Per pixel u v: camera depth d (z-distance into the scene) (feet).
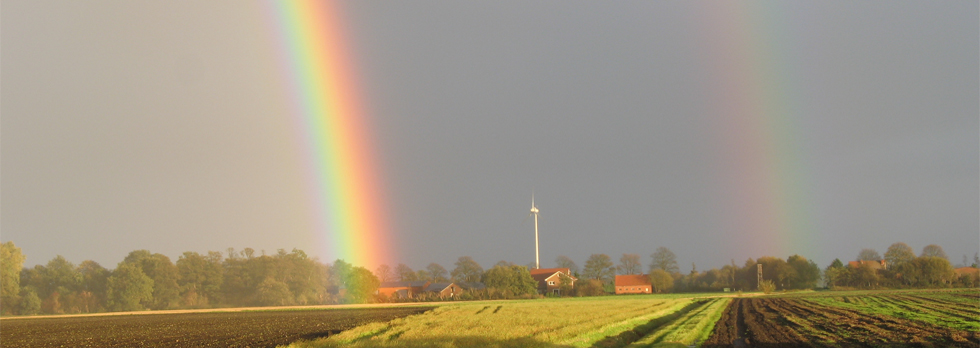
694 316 169.89
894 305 210.18
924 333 113.09
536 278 562.66
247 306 452.35
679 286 554.05
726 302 272.51
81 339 164.96
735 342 107.65
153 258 454.81
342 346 107.14
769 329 130.31
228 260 501.97
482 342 102.47
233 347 128.06
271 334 160.86
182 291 458.50
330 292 504.02
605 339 111.65
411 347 95.20
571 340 105.29
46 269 441.27
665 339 107.65
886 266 535.19
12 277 378.94
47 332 193.67
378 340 108.78
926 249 591.78
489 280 444.55
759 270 475.31
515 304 294.05
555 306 246.27
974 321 138.51
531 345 96.68
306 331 168.45
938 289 405.18
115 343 150.51
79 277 433.89
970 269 513.04
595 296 467.93
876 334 113.39
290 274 485.56
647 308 218.59
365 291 468.34
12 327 225.15
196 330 184.14
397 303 388.37
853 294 337.31
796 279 490.90
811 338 110.63
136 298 414.00
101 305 410.72
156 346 138.62
